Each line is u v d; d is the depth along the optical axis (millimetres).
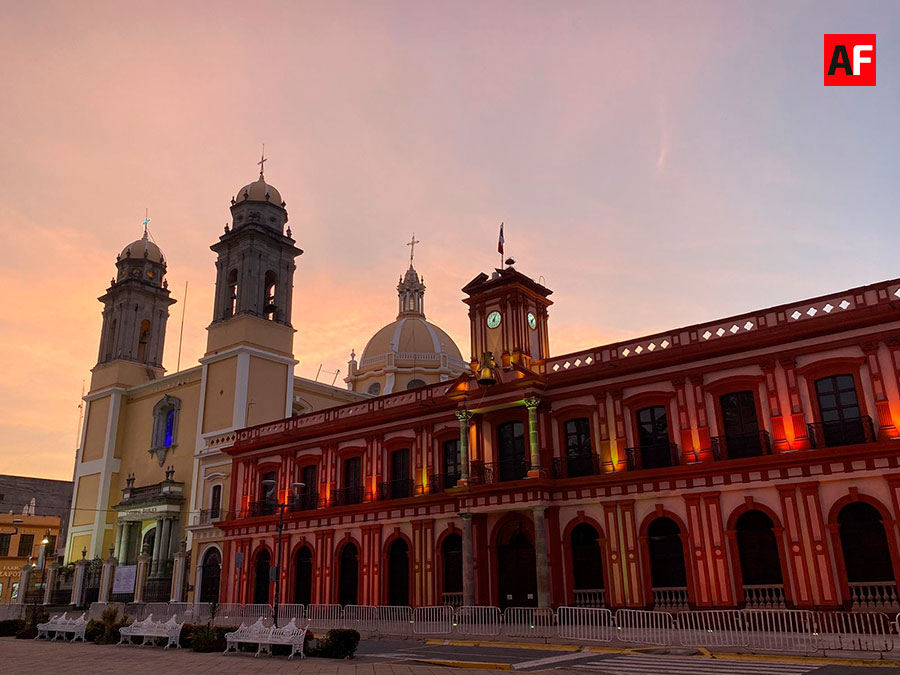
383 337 66438
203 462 45562
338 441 36688
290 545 36969
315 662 17969
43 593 50781
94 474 57500
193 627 23047
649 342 27609
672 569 25281
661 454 26297
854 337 23172
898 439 21531
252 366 48906
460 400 31219
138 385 58312
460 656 19172
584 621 22594
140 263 63812
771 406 24266
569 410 28719
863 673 14672
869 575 21594
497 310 31562
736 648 18281
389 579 32844
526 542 29219
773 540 23453
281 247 53562
